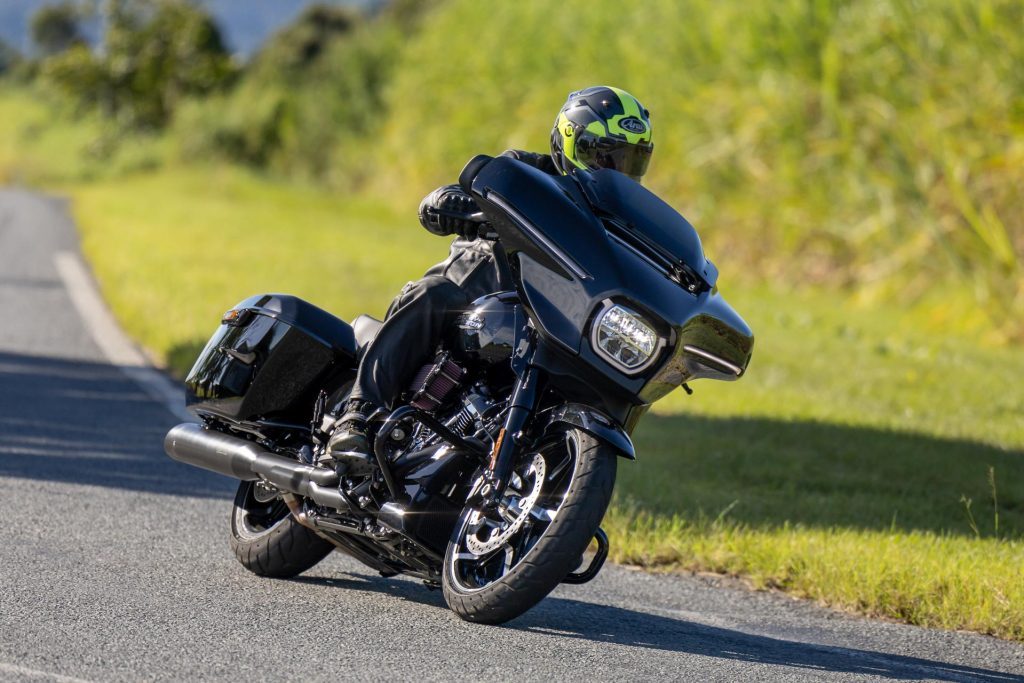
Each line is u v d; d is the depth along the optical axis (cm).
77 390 3111
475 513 1430
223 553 1773
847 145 5828
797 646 1520
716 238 6562
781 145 6259
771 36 6412
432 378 1477
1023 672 1488
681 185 6825
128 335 4106
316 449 1616
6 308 4488
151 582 1567
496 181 1438
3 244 6750
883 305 5519
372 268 6097
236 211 9750
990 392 3575
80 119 19975
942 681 1391
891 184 5634
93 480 2164
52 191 13288
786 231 6184
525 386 1393
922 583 1738
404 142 11081
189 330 3928
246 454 1625
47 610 1395
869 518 2211
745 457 2659
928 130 5403
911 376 3756
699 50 6938
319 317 1697
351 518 1523
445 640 1389
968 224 5241
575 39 8750
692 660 1391
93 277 5544
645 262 1388
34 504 1936
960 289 5234
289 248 6919
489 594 1395
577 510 1352
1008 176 5156
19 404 2861
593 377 1370
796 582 1820
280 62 19762
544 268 1394
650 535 1989
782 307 5472
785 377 3734
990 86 5341
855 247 5938
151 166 17238
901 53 5691
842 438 2883
